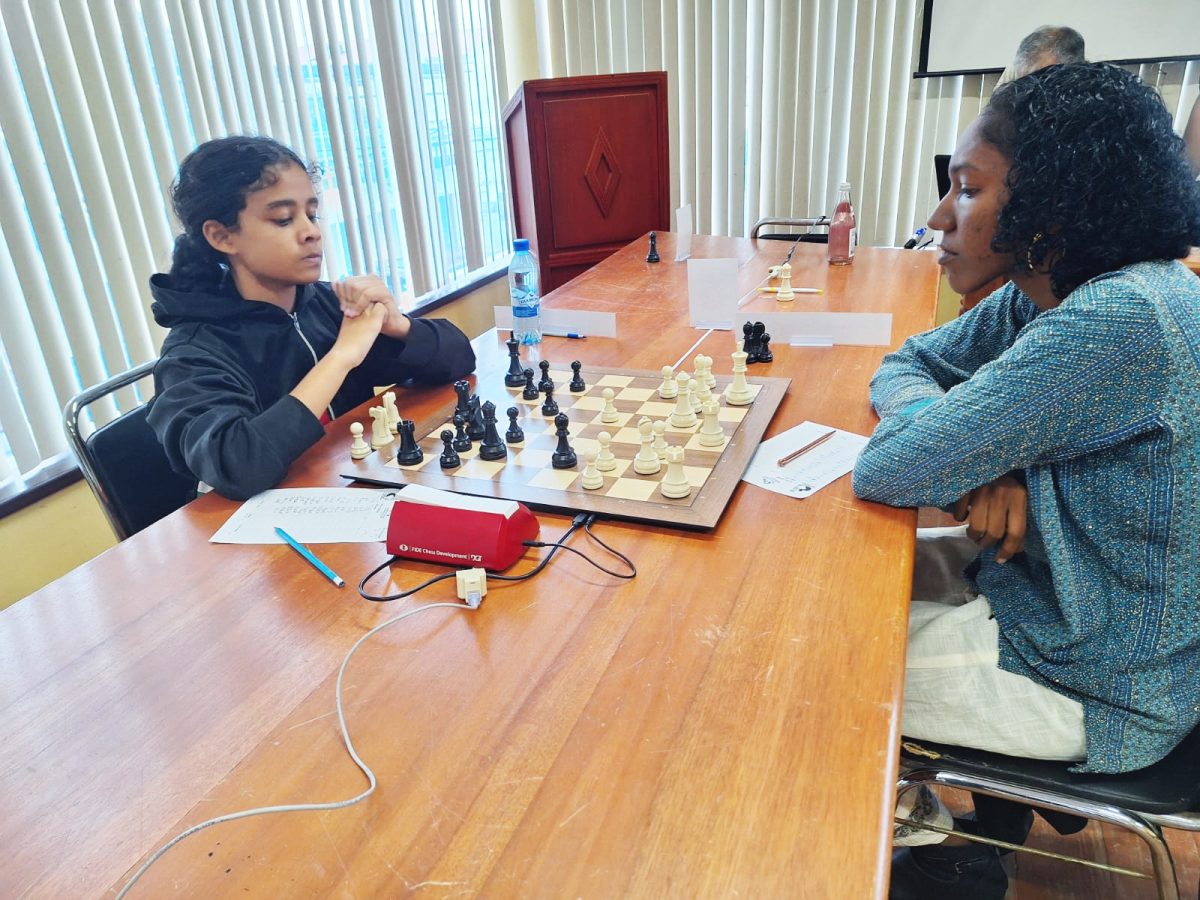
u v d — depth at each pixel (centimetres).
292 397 131
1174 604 93
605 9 360
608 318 186
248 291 154
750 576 96
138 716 79
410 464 128
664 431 132
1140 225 93
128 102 215
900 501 106
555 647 85
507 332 196
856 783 66
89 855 64
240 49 245
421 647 87
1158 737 96
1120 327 89
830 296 208
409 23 307
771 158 370
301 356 160
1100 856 152
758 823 63
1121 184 91
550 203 295
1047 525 99
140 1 215
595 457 120
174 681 84
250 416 134
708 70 359
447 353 162
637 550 102
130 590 101
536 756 71
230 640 90
